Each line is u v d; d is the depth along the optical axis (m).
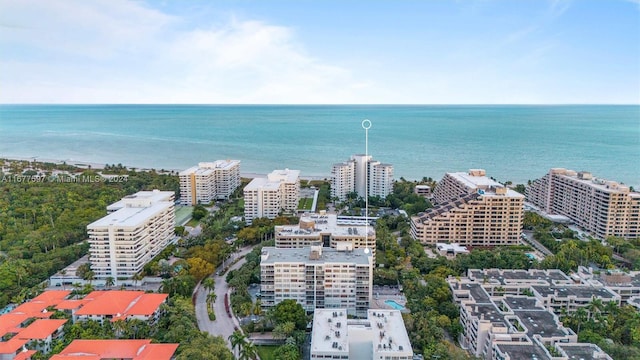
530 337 196.25
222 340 198.00
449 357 188.00
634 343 198.88
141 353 187.75
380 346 181.88
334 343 185.38
